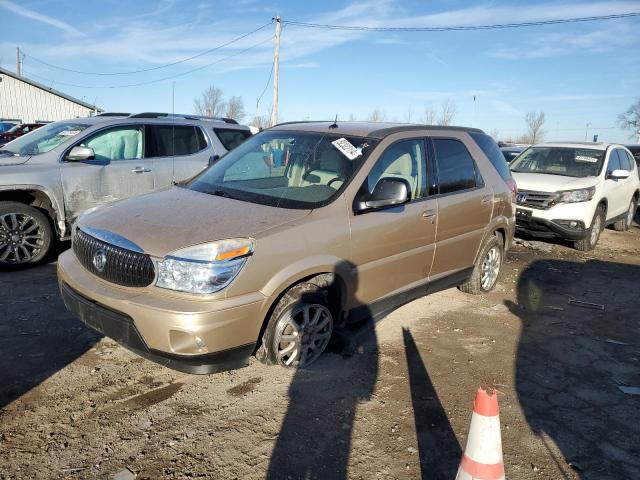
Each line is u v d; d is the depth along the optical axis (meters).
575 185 8.32
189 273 3.03
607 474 2.84
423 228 4.44
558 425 3.30
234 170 4.49
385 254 4.09
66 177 6.09
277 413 3.24
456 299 5.69
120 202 4.04
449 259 4.94
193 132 7.50
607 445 3.11
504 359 4.25
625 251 8.99
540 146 10.09
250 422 3.13
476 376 3.90
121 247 3.25
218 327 3.03
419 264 4.53
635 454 3.04
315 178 4.04
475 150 5.39
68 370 3.63
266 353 3.56
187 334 2.97
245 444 2.93
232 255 3.11
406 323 4.89
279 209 3.66
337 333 4.21
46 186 5.91
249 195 3.94
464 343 4.51
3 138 18.41
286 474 2.70
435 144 4.82
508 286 6.34
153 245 3.15
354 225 3.79
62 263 3.74
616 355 4.45
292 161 4.29
